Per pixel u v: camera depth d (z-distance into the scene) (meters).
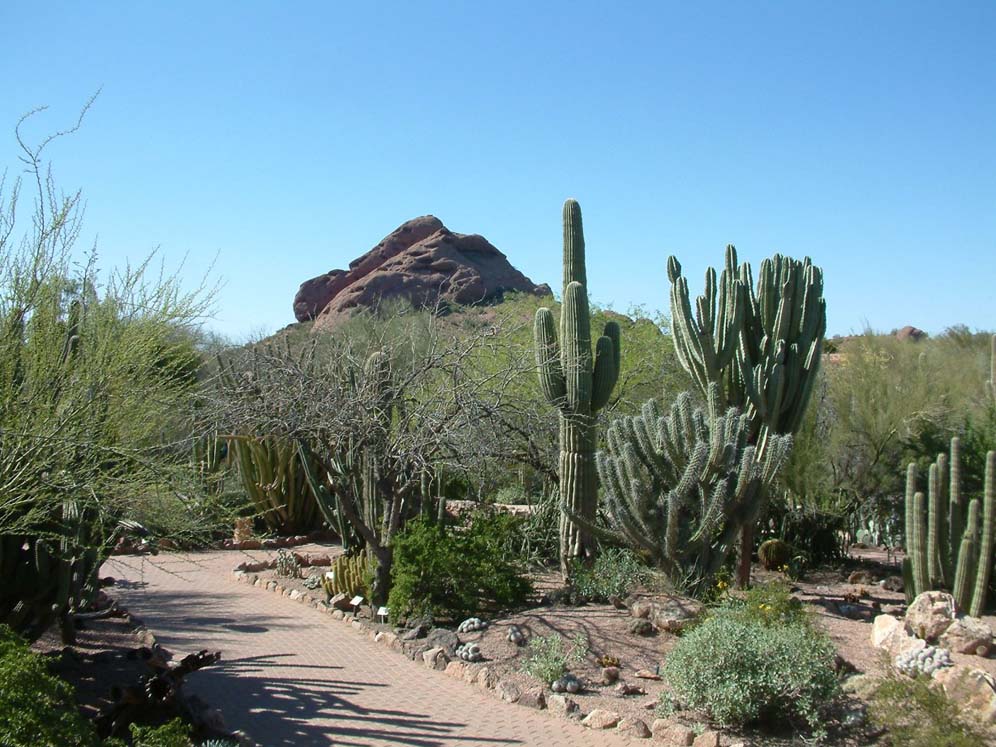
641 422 10.11
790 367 11.34
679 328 11.66
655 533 9.69
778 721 6.80
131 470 6.86
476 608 9.83
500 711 7.29
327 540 17.06
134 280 6.80
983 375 16.53
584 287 10.97
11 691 4.44
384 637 9.40
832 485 14.23
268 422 10.38
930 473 9.90
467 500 14.86
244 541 16.03
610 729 6.89
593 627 8.84
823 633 7.82
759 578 11.83
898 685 6.43
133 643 9.12
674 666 7.00
